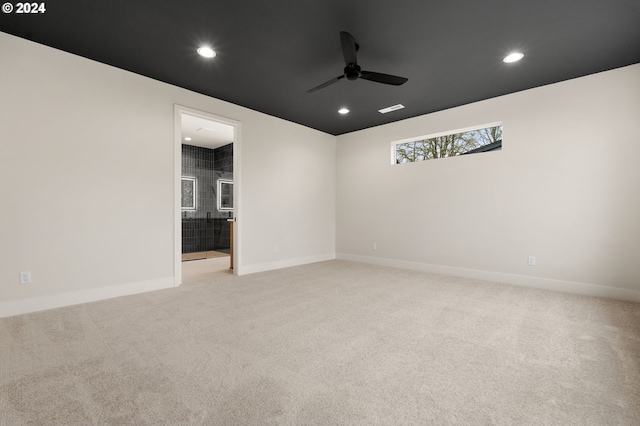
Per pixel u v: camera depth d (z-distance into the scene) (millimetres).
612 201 3053
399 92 3643
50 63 2654
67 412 1281
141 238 3209
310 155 5230
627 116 2979
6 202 2441
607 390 1467
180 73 3174
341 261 5402
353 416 1272
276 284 3604
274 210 4637
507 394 1438
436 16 2221
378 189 5062
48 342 1966
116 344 1945
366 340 2037
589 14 2182
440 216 4305
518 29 2379
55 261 2678
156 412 1283
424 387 1494
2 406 1315
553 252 3385
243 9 2148
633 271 2947
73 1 2051
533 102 3506
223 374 1599
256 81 3369
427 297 3061
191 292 3225
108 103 2982
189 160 6812
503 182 3734
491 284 3627
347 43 2297
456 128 4141
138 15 2217
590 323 2346
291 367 1679
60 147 2703
